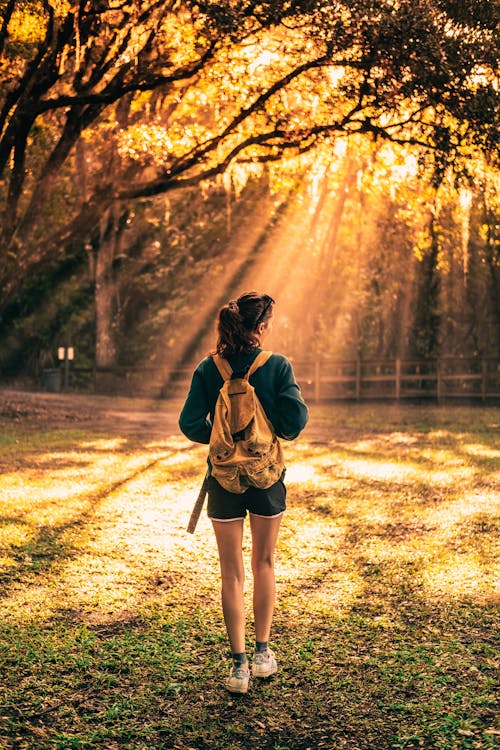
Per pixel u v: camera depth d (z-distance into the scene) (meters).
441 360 22.48
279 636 4.29
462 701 3.45
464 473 9.61
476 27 12.31
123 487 8.66
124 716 3.36
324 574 5.45
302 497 8.15
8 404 18.14
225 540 3.57
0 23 12.71
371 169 17.19
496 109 12.34
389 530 6.71
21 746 3.09
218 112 16.23
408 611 4.68
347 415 18.66
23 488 8.50
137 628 4.41
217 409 3.52
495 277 26.81
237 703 3.49
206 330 30.05
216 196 26.73
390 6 11.84
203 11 12.09
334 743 3.14
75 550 6.02
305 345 27.81
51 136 19.34
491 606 4.70
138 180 18.73
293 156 15.74
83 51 13.70
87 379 29.56
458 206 21.55
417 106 13.82
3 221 15.12
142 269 30.19
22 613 4.61
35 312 32.19
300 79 14.41
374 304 28.19
